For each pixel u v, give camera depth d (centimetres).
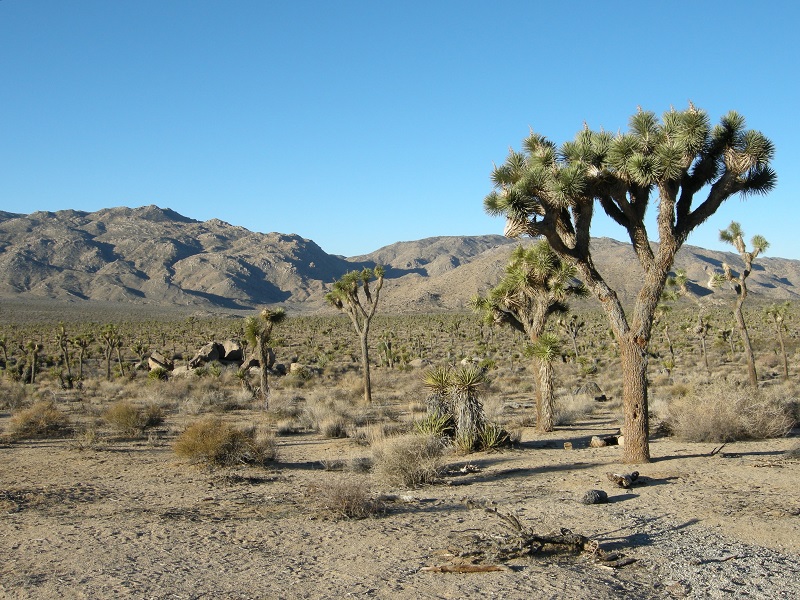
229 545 811
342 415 2441
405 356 6116
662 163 1130
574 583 630
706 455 1339
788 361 4756
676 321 8444
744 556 692
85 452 1758
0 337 6912
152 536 863
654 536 780
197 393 3716
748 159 1162
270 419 2559
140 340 8306
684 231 1226
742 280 2377
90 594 641
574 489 1080
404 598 606
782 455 1304
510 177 1360
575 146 1213
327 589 638
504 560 707
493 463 1437
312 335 9975
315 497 1092
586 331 8294
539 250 1908
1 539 866
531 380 4209
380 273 3228
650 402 2430
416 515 945
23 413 2234
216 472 1421
